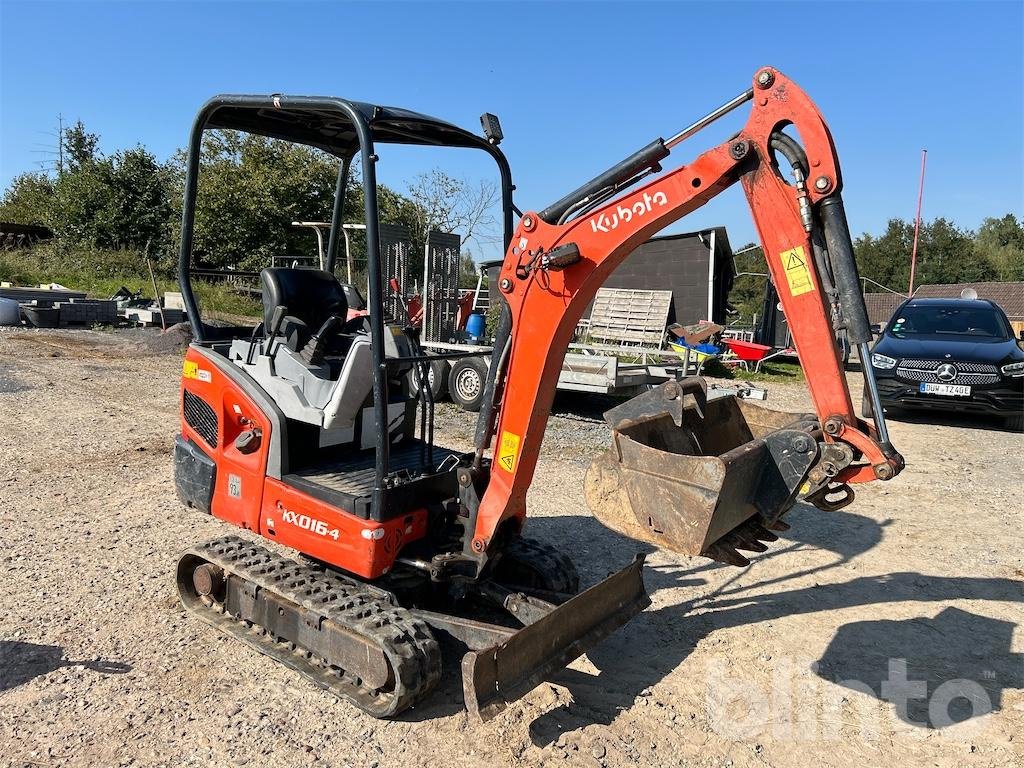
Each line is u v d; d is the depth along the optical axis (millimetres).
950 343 9914
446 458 3826
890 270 49219
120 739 2969
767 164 2750
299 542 3553
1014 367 9203
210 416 4008
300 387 3701
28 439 7328
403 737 3053
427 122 3619
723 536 3057
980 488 6859
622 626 3801
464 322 12320
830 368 2750
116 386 10281
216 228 27609
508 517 3381
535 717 3230
